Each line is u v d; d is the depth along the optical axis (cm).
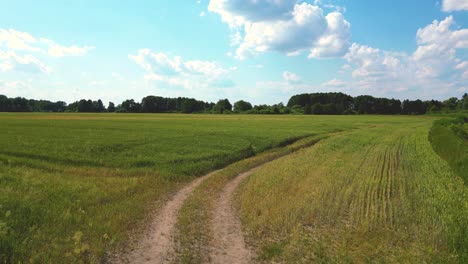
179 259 917
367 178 1898
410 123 8875
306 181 1798
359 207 1363
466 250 919
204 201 1478
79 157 2277
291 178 1873
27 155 2230
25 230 1019
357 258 915
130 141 3228
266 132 4656
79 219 1138
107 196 1438
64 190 1444
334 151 3111
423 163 2500
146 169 2056
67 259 868
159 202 1456
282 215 1228
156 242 1024
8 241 913
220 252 962
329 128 5969
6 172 1703
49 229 1035
